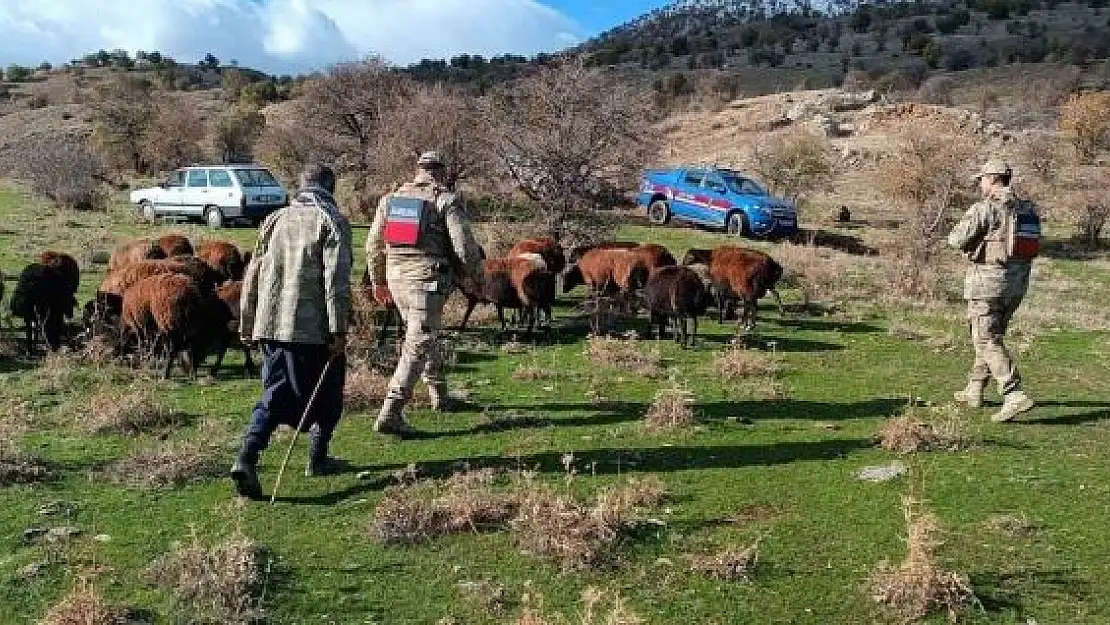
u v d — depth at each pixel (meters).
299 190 5.86
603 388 8.36
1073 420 7.44
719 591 4.57
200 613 4.30
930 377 9.05
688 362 9.60
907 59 84.88
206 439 6.61
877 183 28.66
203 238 20.86
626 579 4.68
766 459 6.38
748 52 100.88
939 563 4.80
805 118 44.53
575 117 18.31
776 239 24.52
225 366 9.24
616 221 22.81
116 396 7.38
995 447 6.70
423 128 21.84
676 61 98.44
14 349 9.64
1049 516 5.41
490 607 4.42
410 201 6.64
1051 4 100.88
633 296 11.47
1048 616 4.36
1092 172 30.88
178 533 5.12
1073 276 21.17
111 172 42.16
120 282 9.68
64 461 6.25
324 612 4.38
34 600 4.43
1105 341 11.43
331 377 5.84
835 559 4.88
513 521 5.17
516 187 20.34
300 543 5.03
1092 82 58.03
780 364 9.48
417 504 5.24
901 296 15.07
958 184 24.00
